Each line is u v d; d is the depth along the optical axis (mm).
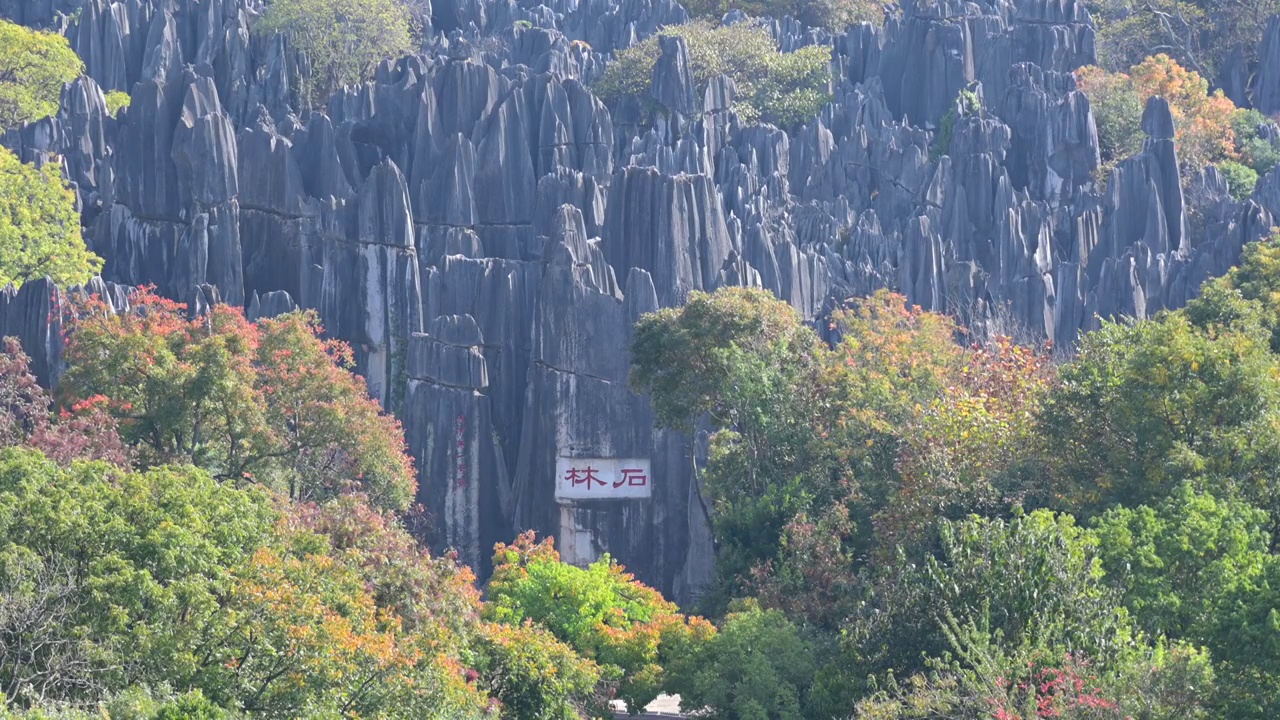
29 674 132125
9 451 156250
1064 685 139375
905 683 163625
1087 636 153375
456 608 178750
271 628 140500
